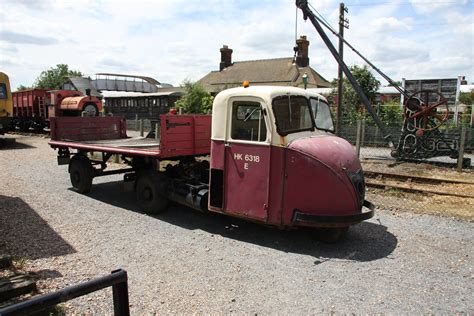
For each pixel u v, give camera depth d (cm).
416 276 472
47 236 585
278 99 550
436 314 389
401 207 777
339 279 462
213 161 604
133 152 719
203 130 752
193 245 565
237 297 416
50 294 188
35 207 744
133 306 394
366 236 613
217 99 593
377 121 1471
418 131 1345
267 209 551
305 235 613
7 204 757
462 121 1948
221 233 621
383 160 1406
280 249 554
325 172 526
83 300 398
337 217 523
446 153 1318
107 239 582
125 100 3509
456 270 489
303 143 539
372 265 502
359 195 547
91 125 1017
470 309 398
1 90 1823
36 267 472
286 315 384
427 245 575
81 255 517
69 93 2381
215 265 496
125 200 824
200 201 636
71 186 946
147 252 535
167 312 384
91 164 877
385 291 434
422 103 1373
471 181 1009
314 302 409
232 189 584
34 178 1027
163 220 686
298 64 4247
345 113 2150
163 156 675
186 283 446
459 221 692
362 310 394
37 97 2542
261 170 552
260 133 552
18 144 1894
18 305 175
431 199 841
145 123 2455
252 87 575
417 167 1274
